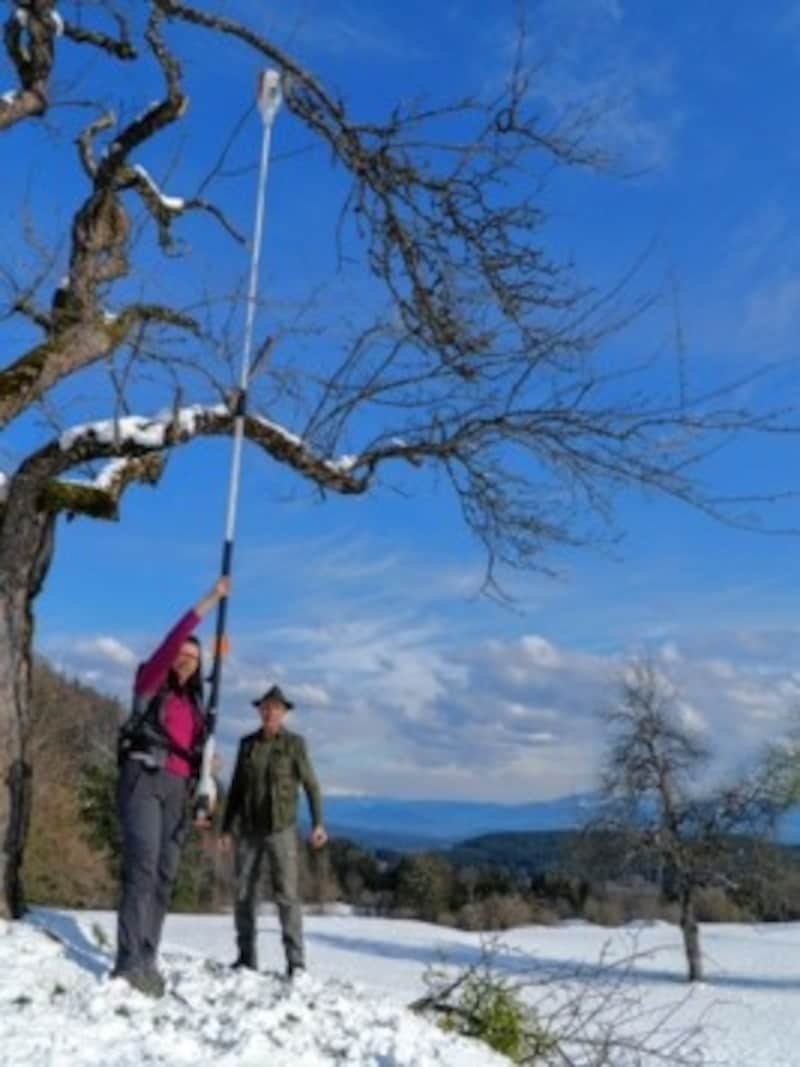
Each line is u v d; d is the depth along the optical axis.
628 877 41.03
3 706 9.46
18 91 9.95
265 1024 7.43
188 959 9.35
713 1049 22.69
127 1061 6.33
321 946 37.09
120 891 7.97
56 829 30.64
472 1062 7.87
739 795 39.09
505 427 10.58
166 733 8.13
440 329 10.54
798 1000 33.50
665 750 39.72
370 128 10.67
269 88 9.89
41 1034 6.54
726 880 39.16
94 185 10.16
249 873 9.63
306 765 9.73
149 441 9.84
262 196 9.77
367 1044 7.51
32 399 9.70
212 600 8.29
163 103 9.98
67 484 9.95
